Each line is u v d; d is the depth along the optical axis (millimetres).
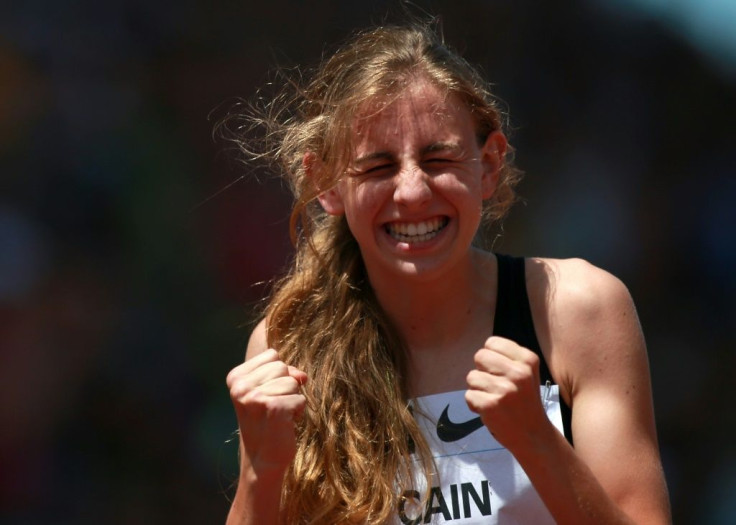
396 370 8602
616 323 8336
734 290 33250
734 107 35625
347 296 8969
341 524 8234
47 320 27391
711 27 36000
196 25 32000
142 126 30625
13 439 25656
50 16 31078
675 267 33344
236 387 7762
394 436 8250
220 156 30391
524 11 33938
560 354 8328
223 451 26047
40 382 26484
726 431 30297
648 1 35688
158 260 28766
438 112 8188
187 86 31484
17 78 30219
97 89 30844
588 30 34719
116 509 25422
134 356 27422
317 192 8734
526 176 33125
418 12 31656
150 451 26391
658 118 34969
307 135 8906
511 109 33531
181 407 27062
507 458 8039
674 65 35562
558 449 7414
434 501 8062
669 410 30844
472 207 8250
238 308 28172
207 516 25422
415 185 8039
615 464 7926
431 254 8227
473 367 8523
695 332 32438
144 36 31547
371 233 8352
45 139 29797
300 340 9031
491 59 33438
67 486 25641
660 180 34344
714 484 28750
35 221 28734
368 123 8188
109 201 29391
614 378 8211
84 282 28172
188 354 27625
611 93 34656
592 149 34094
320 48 31625
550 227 32844
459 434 8234
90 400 26734
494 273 8797
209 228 29250
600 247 32938
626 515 7562
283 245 28750
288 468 8492
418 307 8641
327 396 8586
